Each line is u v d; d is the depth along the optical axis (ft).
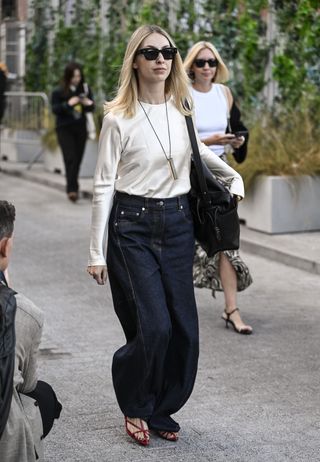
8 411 16.31
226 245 22.68
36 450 17.58
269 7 55.52
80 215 56.39
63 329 32.71
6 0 96.22
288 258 42.65
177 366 22.67
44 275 40.83
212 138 31.12
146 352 21.79
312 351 30.19
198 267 32.27
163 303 21.97
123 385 22.40
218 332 32.19
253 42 56.75
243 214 48.91
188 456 22.07
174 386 22.71
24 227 52.16
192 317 22.52
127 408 22.57
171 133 22.13
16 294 17.20
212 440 23.00
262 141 50.11
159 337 21.71
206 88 31.83
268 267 42.29
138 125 21.99
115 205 22.27
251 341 31.22
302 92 52.80
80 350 30.32
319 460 21.84
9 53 90.94
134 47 21.89
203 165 22.45
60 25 83.30
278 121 52.70
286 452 22.29
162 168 22.09
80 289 38.45
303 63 53.21
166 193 22.15
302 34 53.26
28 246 46.93
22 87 88.69
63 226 52.60
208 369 28.27
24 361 17.28
